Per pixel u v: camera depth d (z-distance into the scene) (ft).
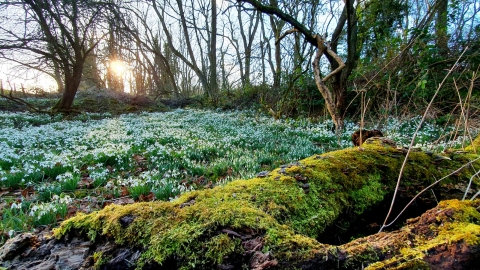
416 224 4.48
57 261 4.38
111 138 27.84
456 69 29.40
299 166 7.09
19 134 30.45
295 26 28.32
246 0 27.89
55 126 40.14
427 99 29.78
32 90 85.76
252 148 25.14
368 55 41.16
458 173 7.80
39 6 46.01
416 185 7.43
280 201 5.51
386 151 8.52
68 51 54.85
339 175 6.89
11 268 4.33
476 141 11.00
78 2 49.55
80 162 19.10
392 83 30.53
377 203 6.93
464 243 3.65
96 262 4.31
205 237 4.23
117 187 14.97
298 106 42.70
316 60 27.61
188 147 23.89
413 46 29.86
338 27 36.96
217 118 46.68
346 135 28.12
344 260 3.85
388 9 36.27
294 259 3.86
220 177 16.97
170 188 13.46
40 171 16.66
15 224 9.95
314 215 5.61
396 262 3.67
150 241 4.28
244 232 4.28
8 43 47.42
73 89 58.59
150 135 29.32
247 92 62.13
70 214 11.70
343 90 31.73
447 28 33.91
